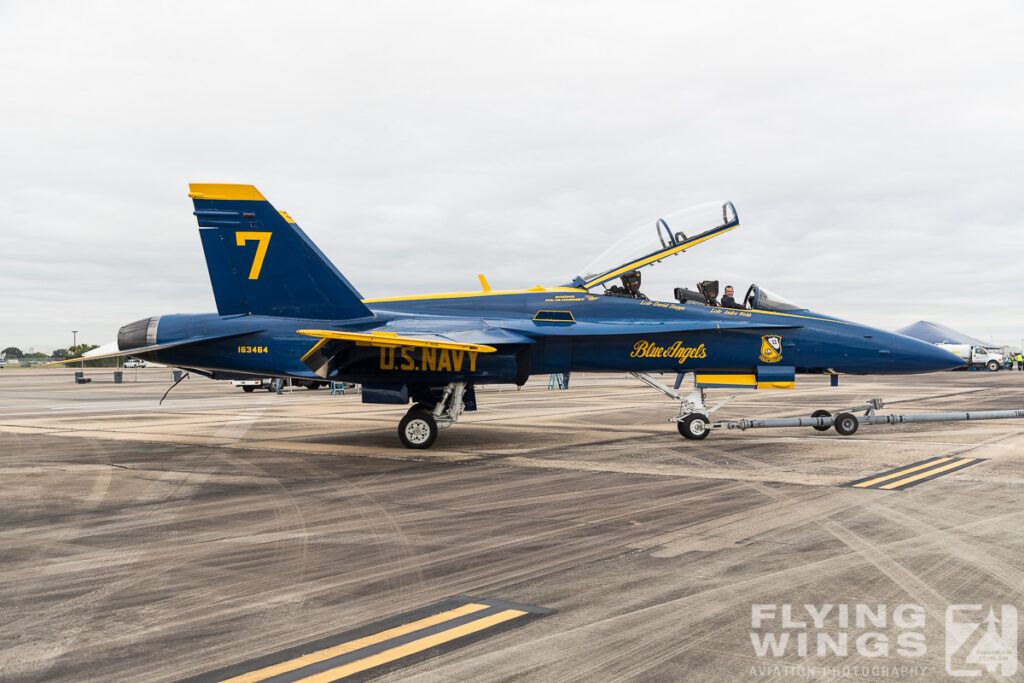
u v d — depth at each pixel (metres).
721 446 12.37
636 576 4.84
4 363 100.38
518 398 27.58
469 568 5.09
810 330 13.11
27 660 3.57
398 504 7.45
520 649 3.64
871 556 5.27
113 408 23.36
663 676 3.33
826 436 13.92
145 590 4.68
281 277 12.80
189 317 12.98
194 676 3.37
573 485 8.53
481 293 13.50
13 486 8.67
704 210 13.39
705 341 13.00
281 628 3.97
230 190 12.70
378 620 4.08
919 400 24.22
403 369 12.05
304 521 6.69
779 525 6.30
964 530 6.05
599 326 12.64
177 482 8.92
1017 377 48.56
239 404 25.50
